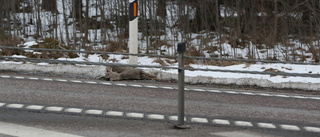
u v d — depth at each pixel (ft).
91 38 70.85
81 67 33.86
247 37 61.26
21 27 80.18
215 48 60.29
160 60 48.42
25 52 46.75
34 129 15.11
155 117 18.20
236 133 15.81
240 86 31.45
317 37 58.13
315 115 21.01
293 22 62.08
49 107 19.44
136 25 36.81
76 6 84.48
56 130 15.07
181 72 15.96
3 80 28.35
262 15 66.08
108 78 32.45
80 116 17.83
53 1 93.45
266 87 31.22
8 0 74.23
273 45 58.39
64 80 29.99
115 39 63.98
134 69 32.86
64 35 74.33
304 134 16.44
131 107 20.53
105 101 21.98
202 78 31.91
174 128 16.24
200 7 68.08
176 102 22.91
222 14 78.54
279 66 43.47
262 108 22.21
